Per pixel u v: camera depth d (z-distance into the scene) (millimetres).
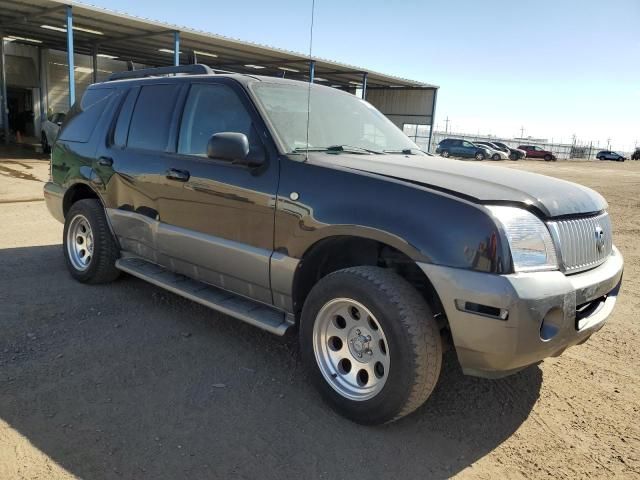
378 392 2855
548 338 2666
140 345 3906
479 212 2650
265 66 28266
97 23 19734
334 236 3080
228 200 3619
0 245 6633
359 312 2980
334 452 2758
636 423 3139
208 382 3416
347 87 36438
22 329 4082
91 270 5027
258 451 2734
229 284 3803
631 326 4719
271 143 3443
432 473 2633
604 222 3301
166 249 4207
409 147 4340
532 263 2674
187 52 24703
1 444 2689
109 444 2727
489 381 3594
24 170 15172
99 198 5059
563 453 2832
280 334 3336
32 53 28172
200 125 3994
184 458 2648
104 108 5082
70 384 3303
